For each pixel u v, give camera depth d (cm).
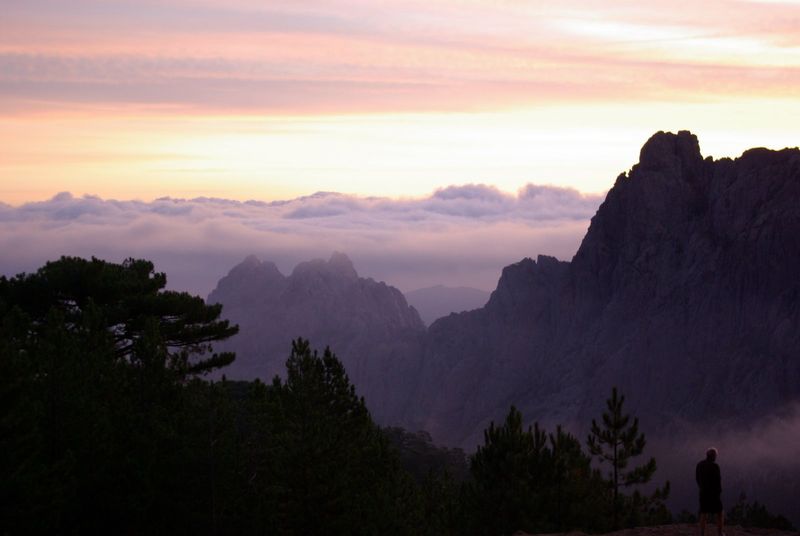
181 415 3538
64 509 3275
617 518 3606
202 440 3500
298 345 3841
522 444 3603
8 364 2977
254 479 3725
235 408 3803
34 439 3083
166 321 5188
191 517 3472
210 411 3553
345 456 3656
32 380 3306
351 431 3903
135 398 3684
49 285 4872
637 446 3706
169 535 3478
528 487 3469
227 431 3581
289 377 3800
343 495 3509
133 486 3388
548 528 3403
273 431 3606
